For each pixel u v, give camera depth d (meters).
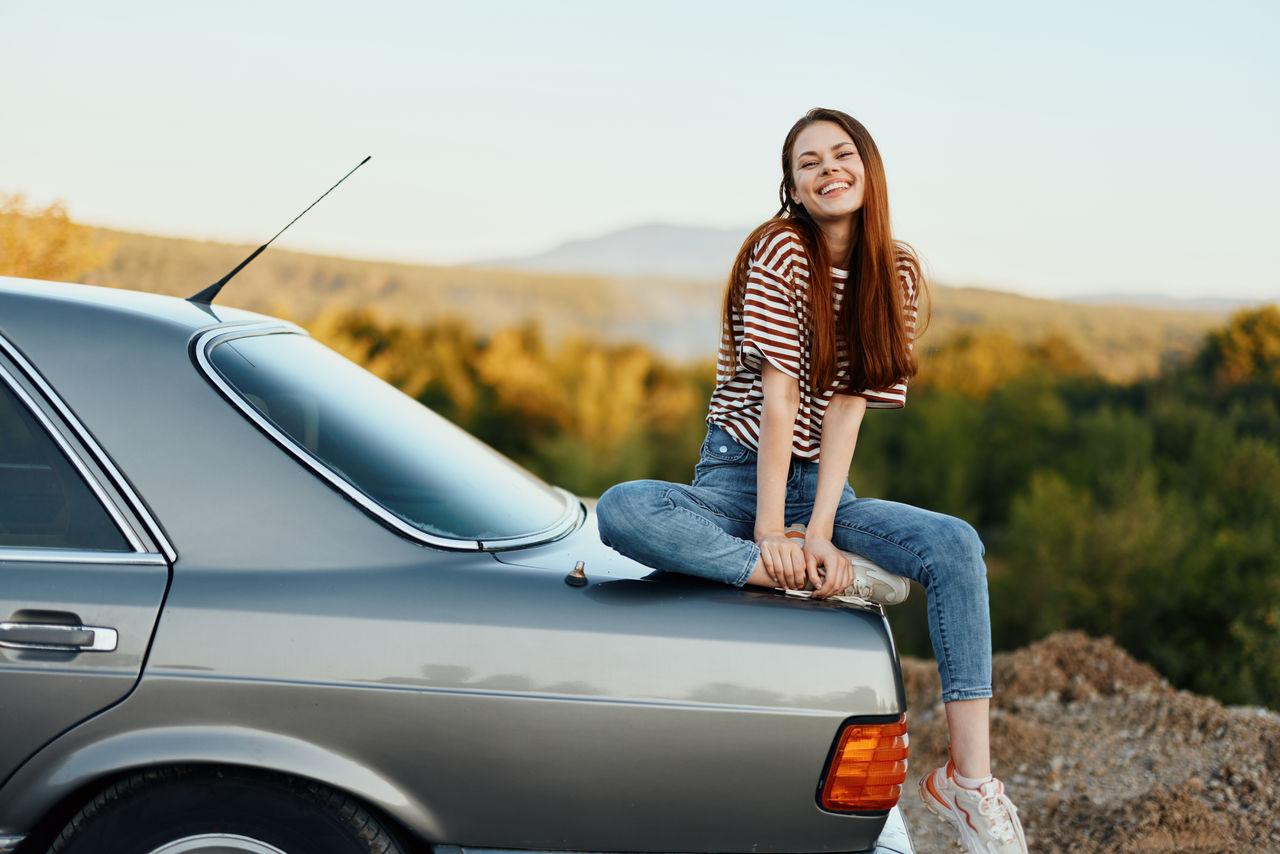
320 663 1.73
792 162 2.31
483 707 1.74
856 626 1.88
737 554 1.95
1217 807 3.37
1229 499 40.41
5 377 1.86
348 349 44.44
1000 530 46.62
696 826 1.78
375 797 1.73
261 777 1.75
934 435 47.41
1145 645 34.44
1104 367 70.50
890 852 1.85
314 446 1.97
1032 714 4.25
